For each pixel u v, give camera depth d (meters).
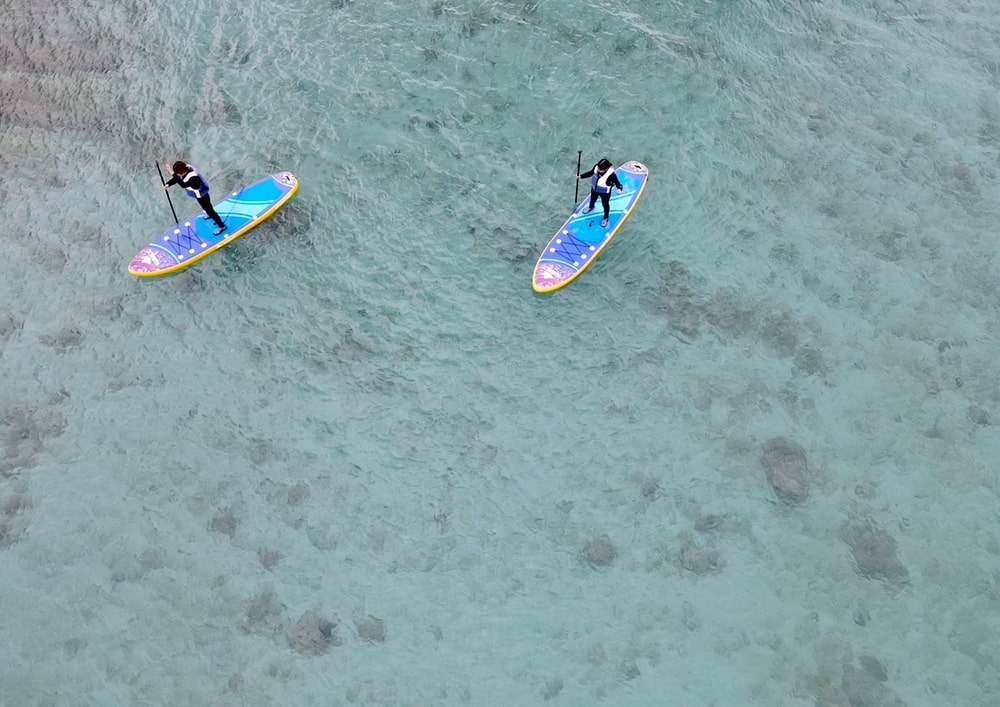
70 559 14.99
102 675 13.89
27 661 13.98
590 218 19.03
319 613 14.53
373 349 17.55
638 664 14.00
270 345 17.58
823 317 18.08
